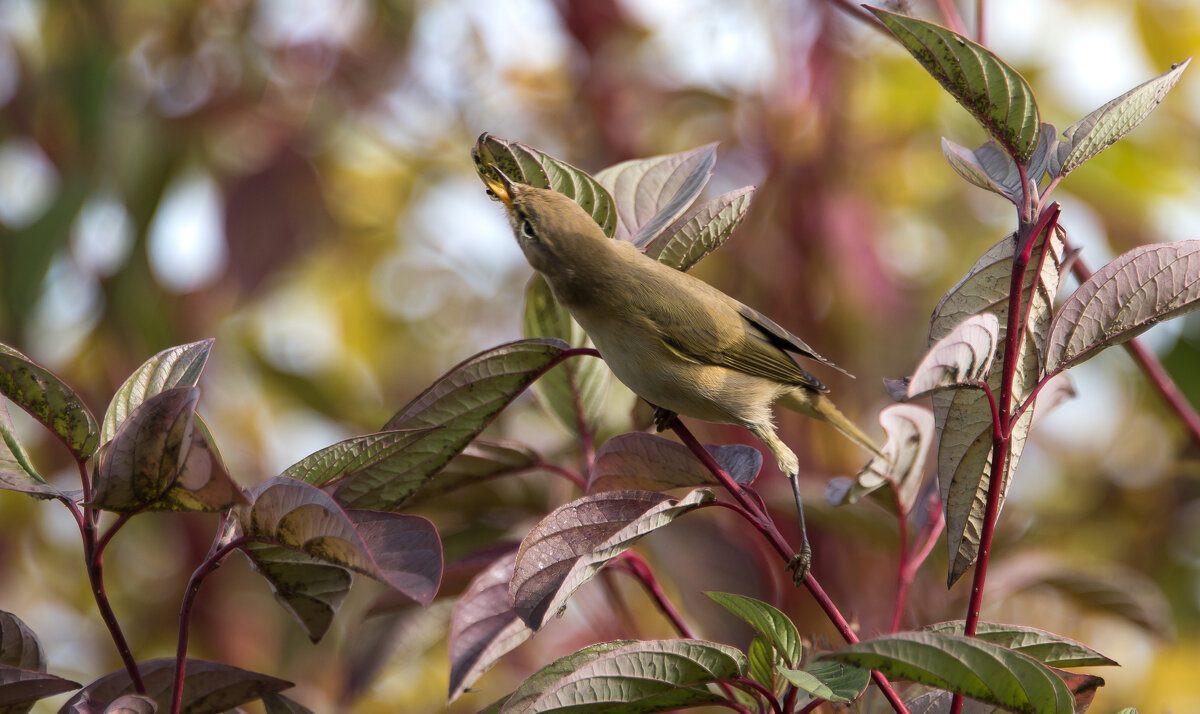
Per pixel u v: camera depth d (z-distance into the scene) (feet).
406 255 44.32
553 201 21.45
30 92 35.83
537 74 41.42
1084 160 15.64
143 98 36.22
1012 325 14.64
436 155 42.29
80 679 32.86
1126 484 34.22
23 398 14.78
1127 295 15.70
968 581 26.40
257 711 29.81
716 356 23.18
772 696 15.16
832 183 36.96
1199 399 34.06
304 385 35.58
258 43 38.11
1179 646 33.86
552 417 22.93
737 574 23.98
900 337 36.24
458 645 18.08
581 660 15.34
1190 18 37.06
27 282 32.42
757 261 37.04
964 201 40.06
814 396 25.68
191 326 36.22
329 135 38.37
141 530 37.24
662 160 22.00
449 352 43.78
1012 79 14.52
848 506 25.00
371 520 14.25
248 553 15.60
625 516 16.14
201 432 13.41
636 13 38.83
